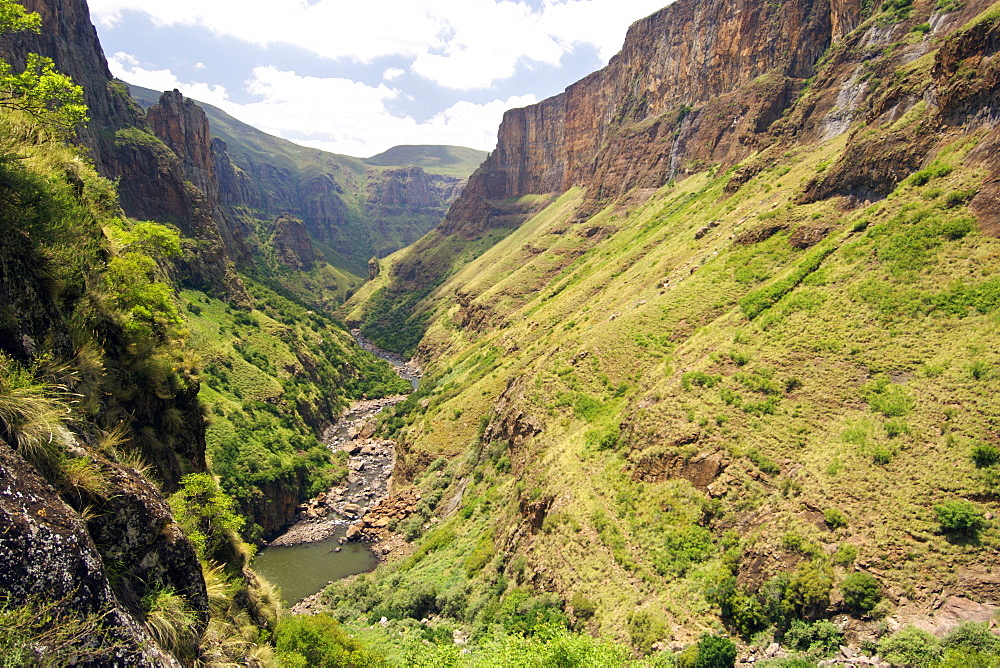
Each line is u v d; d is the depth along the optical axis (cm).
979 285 3419
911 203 4209
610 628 2883
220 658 1122
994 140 3934
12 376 861
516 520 4462
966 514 2475
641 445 3956
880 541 2572
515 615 3303
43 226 1151
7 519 648
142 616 877
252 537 6238
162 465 1589
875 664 2188
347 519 7075
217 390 8275
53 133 1367
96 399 1215
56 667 627
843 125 7756
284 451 7938
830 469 2978
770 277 5247
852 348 3606
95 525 882
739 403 3706
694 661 2436
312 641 2252
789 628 2506
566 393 5569
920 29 7619
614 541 3381
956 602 2278
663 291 6575
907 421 3002
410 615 4181
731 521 3141
